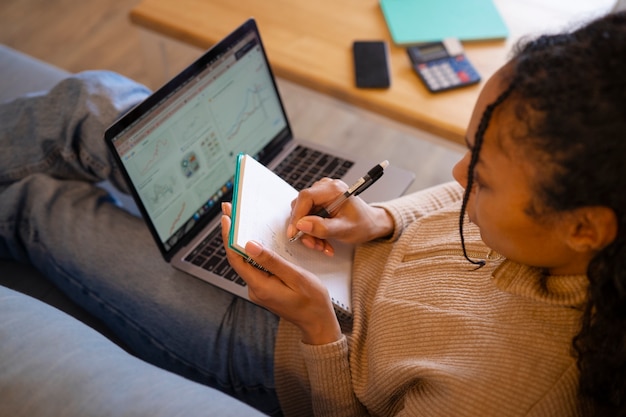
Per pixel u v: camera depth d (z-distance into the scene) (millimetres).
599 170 499
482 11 1411
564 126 500
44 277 1134
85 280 1014
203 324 962
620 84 490
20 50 2223
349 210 875
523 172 542
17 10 2367
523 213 568
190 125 979
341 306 841
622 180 499
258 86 1099
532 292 660
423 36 1347
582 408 667
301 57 1323
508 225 587
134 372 701
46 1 2408
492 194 587
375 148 1956
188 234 1007
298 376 905
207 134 1014
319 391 820
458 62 1291
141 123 902
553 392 642
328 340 795
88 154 1027
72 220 1025
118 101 1018
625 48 501
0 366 668
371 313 839
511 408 645
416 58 1301
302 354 842
